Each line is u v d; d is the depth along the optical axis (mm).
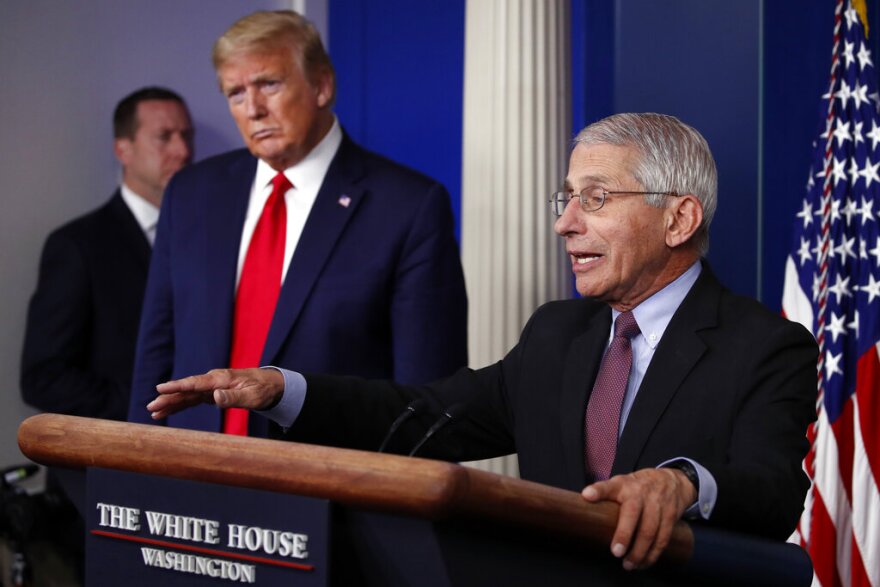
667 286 1953
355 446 1965
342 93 5113
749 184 4094
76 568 3803
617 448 1862
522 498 1251
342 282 2971
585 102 4152
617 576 1421
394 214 3039
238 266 3062
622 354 1949
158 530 1373
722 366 1841
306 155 3074
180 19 4820
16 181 4383
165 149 4438
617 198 1915
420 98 4848
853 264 3607
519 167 3814
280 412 1854
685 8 4117
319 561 1253
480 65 3893
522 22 3840
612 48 4129
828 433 3531
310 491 1258
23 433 1492
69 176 4516
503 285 3803
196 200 3168
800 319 3666
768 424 1750
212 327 2994
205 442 1336
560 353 2043
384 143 4969
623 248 1915
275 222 3066
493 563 1282
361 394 1958
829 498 3510
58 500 3789
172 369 3168
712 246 4059
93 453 1429
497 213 3820
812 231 3695
